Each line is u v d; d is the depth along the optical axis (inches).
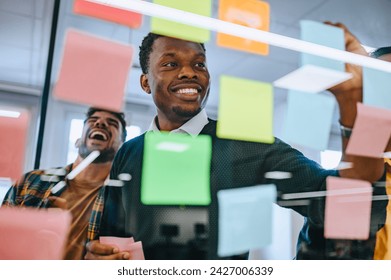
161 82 23.6
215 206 23.6
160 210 22.7
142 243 22.1
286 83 26.5
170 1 24.4
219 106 24.4
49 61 22.6
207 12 25.4
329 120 27.1
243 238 23.8
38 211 20.6
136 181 22.6
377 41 31.8
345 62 29.0
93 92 21.8
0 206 19.9
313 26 28.8
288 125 25.8
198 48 24.8
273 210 24.8
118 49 22.5
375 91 29.1
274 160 25.3
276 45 27.0
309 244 25.2
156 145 23.2
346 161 27.2
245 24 26.5
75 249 20.9
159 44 23.8
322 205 26.0
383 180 28.1
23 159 20.9
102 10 22.8
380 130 28.6
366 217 27.1
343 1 31.2
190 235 22.9
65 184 21.4
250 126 24.9
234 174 24.3
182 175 23.4
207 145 24.1
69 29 21.7
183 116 23.9
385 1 33.4
